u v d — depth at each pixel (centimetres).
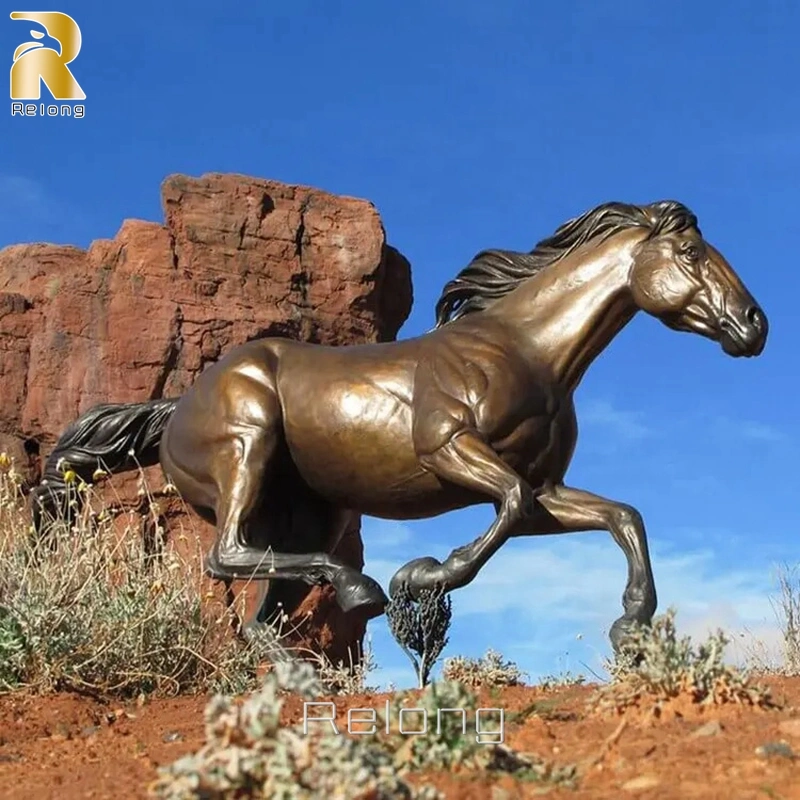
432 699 403
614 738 430
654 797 355
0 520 888
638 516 777
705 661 499
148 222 1557
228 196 1569
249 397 874
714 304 800
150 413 970
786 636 837
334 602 1341
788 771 378
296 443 873
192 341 1505
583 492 803
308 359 887
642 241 827
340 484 868
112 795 411
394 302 1655
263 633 818
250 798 324
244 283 1551
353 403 848
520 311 844
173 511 1359
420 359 844
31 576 791
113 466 977
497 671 680
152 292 1509
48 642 735
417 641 723
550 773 390
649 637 505
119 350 1486
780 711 480
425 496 839
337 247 1594
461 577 759
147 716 662
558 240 857
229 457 869
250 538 859
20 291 1540
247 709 335
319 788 318
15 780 475
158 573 825
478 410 801
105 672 753
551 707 518
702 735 435
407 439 832
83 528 843
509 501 768
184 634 788
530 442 805
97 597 784
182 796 318
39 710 671
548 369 826
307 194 1609
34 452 1469
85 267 1543
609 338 838
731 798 351
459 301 895
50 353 1484
